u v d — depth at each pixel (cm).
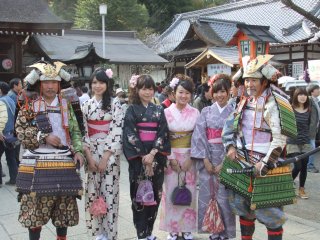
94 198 369
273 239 308
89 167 362
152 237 383
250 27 711
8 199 548
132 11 3584
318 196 587
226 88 373
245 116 316
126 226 436
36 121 311
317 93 775
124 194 562
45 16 1803
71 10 4181
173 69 2553
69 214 320
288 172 313
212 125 373
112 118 364
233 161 319
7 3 1805
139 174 363
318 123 679
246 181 305
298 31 1827
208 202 378
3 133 604
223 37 2309
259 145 305
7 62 1745
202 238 402
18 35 1736
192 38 2447
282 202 305
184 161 382
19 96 320
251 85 308
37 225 310
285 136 295
